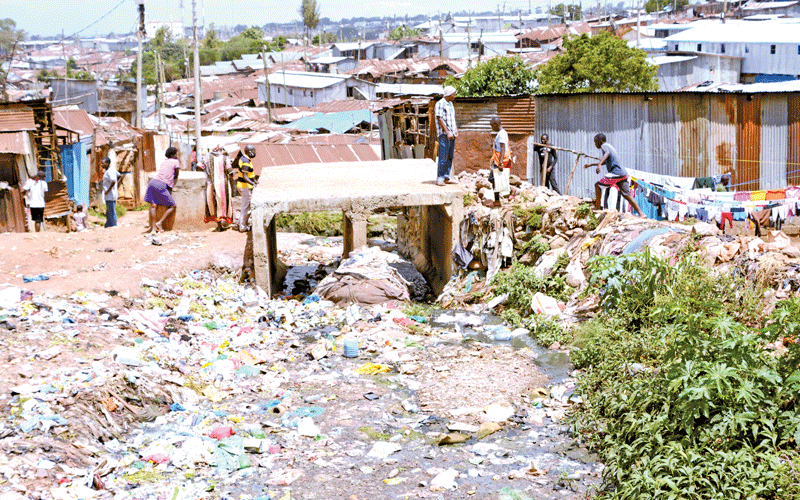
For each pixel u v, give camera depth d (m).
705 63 56.50
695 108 18.56
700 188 18.61
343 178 14.92
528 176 19.70
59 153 23.27
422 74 85.06
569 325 10.14
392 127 26.47
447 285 13.02
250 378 8.80
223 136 48.47
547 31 103.12
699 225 10.81
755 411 5.88
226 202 15.74
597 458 6.54
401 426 7.41
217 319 10.98
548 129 19.44
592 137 19.19
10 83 70.81
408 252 17.67
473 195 14.12
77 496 5.63
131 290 10.93
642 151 19.08
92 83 52.97
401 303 12.22
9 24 93.38
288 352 9.82
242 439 6.87
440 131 13.45
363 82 72.69
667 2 146.50
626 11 158.12
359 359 9.49
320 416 7.65
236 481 6.18
